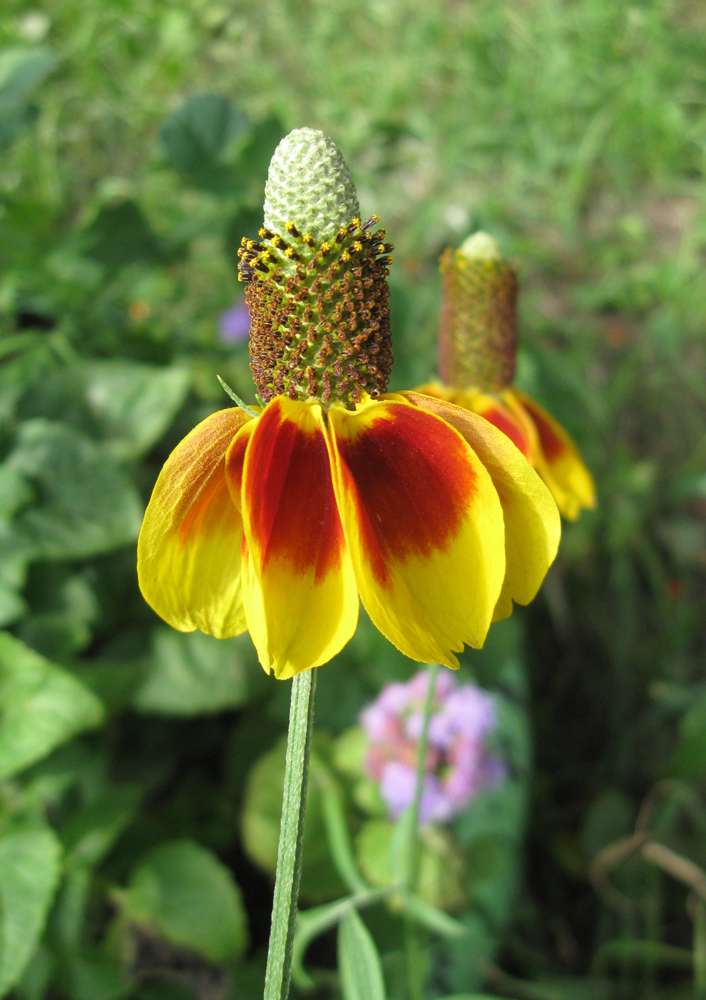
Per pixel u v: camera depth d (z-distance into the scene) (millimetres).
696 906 263
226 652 249
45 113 410
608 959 266
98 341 315
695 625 354
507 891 243
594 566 351
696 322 436
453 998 165
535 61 543
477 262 180
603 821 291
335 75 510
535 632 339
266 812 233
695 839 278
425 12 558
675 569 364
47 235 320
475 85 524
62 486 246
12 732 204
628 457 366
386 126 353
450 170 474
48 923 212
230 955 217
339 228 112
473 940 228
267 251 112
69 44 457
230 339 333
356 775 240
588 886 283
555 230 481
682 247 472
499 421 179
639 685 332
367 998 140
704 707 271
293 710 109
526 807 262
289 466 108
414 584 106
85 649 251
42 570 249
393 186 464
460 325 182
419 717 221
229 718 279
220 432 109
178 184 407
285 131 288
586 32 551
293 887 108
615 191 506
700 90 544
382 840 222
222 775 270
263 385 117
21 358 282
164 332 348
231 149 292
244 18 513
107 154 440
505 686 287
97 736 244
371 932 224
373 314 115
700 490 348
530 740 280
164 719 265
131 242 294
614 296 444
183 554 108
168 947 225
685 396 415
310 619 104
